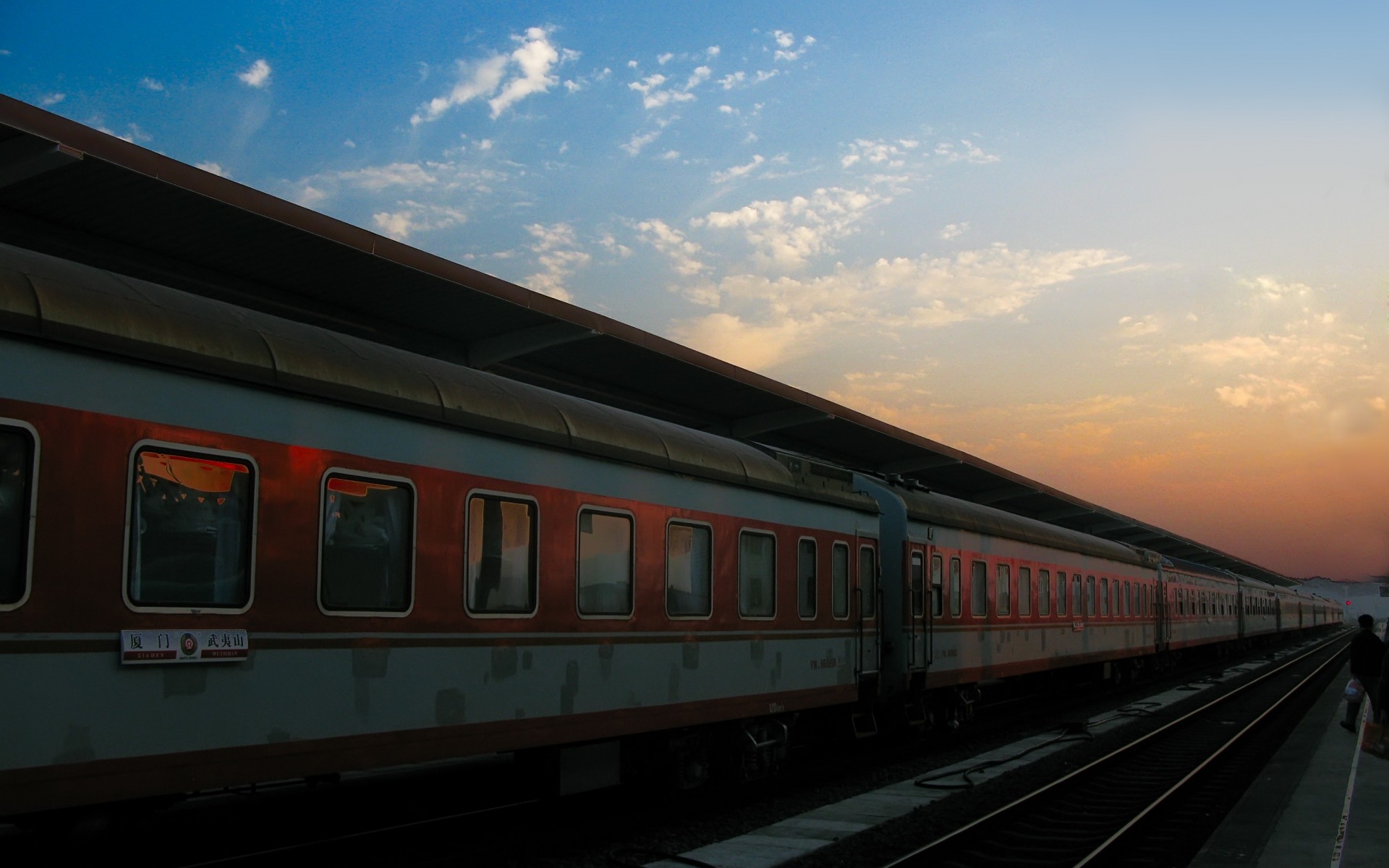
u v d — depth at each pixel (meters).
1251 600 53.12
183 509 6.19
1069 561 23.94
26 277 5.68
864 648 14.23
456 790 11.49
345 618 7.09
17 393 5.48
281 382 6.80
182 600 6.13
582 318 11.58
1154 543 41.56
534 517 8.84
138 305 6.20
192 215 8.69
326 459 7.07
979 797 12.00
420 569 7.70
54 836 5.97
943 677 16.61
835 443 19.86
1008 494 27.00
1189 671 39.03
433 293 10.66
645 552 10.16
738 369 14.49
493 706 8.27
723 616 11.27
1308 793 11.90
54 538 5.56
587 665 9.29
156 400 6.11
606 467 9.73
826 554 13.46
